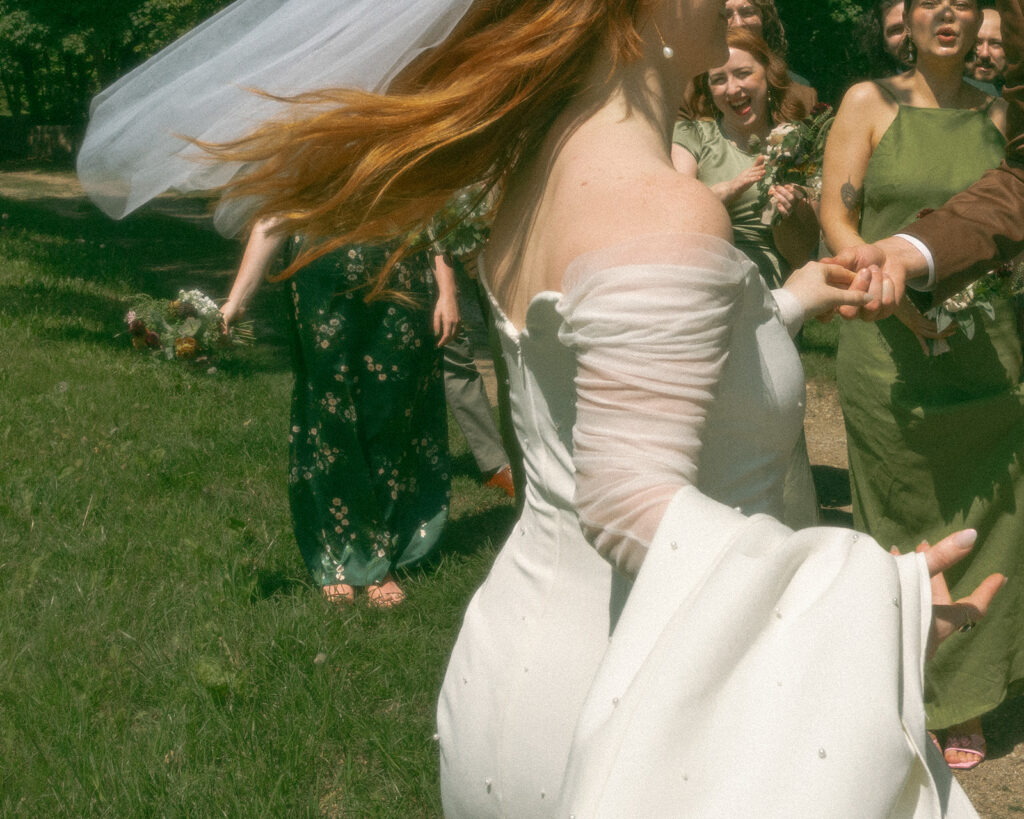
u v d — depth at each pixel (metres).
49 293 10.88
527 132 1.43
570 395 1.37
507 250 1.42
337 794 2.86
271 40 1.63
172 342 7.21
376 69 1.47
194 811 2.72
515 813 1.38
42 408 6.56
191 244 16.62
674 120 1.42
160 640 3.62
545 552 1.42
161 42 28.94
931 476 3.26
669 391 1.16
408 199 1.44
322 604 3.89
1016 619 3.22
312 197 1.48
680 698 1.03
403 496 4.22
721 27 1.40
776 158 3.87
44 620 3.70
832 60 19.69
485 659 1.44
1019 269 2.93
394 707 3.26
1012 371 3.15
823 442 6.91
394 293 1.97
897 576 1.10
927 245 1.71
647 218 1.21
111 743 3.00
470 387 5.52
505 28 1.41
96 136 1.76
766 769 1.01
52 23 31.67
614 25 1.33
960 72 3.29
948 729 3.35
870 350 3.30
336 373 3.97
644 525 1.14
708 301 1.18
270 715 3.15
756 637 1.07
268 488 5.28
